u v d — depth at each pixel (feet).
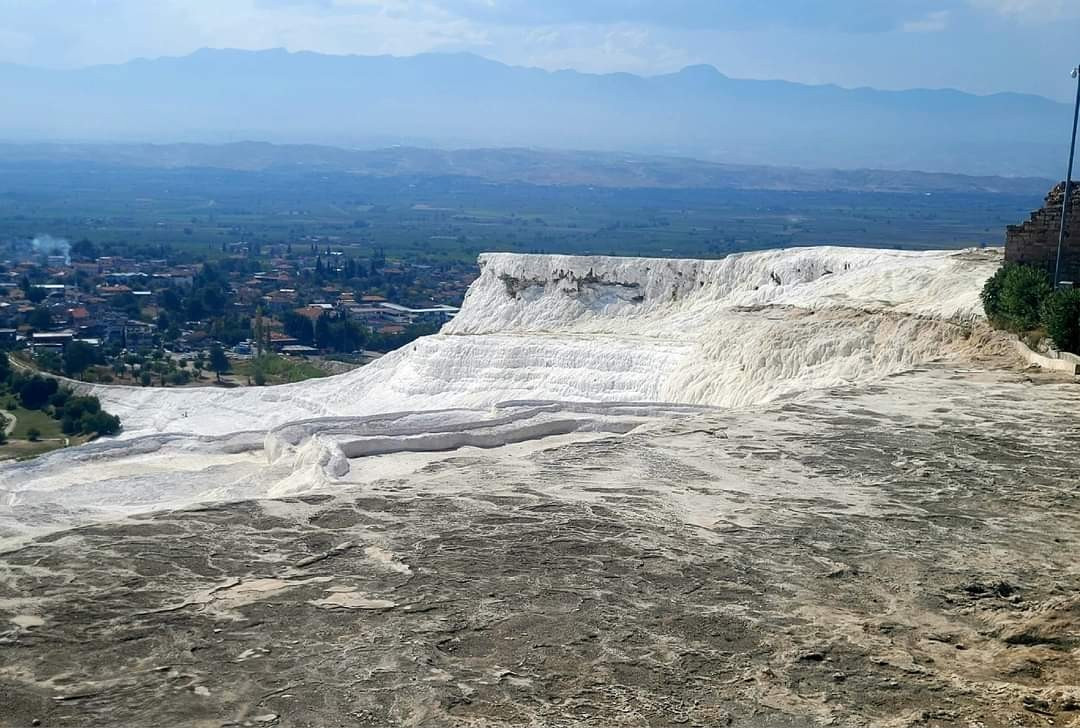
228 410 193.26
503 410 89.81
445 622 30.73
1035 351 90.12
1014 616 33.06
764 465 52.03
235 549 36.55
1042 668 29.78
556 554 37.01
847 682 28.27
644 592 33.83
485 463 51.83
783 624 31.86
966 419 64.69
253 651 28.43
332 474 67.97
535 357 155.33
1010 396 73.20
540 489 46.01
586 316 176.76
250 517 40.47
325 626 30.14
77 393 233.35
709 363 132.05
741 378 123.95
